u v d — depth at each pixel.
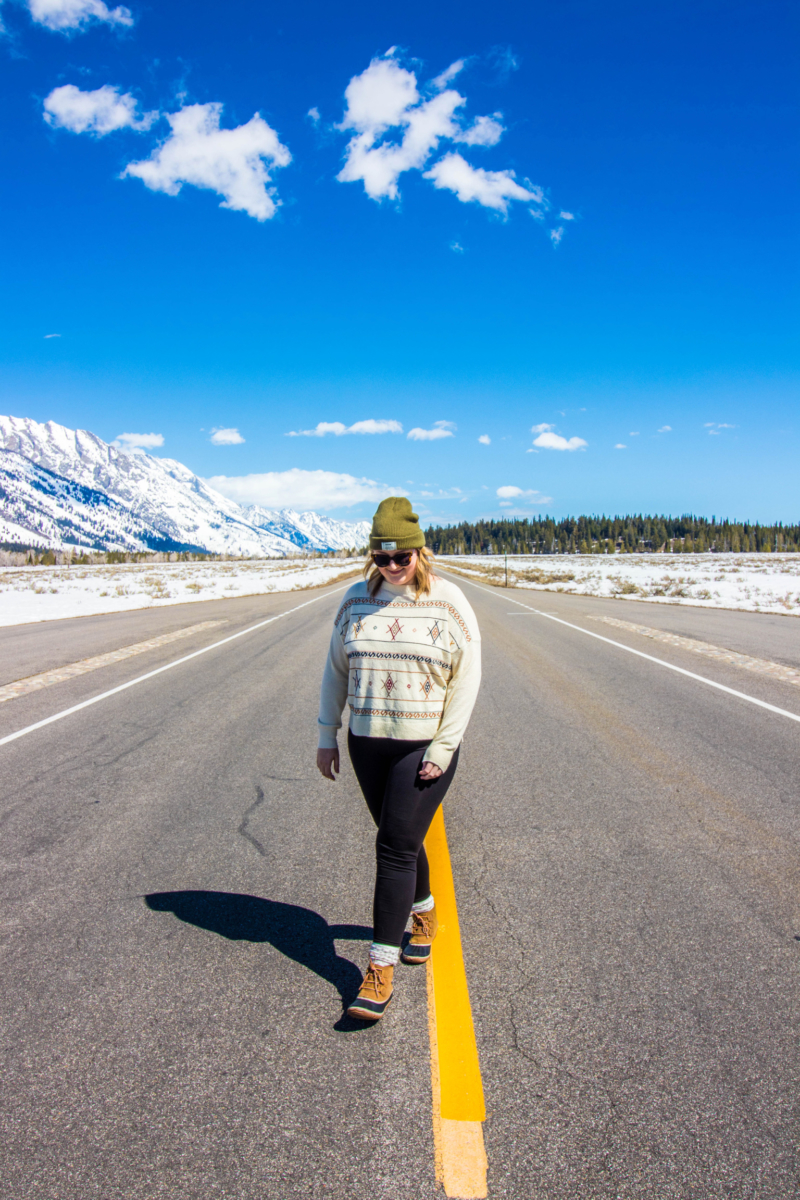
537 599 22.58
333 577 44.91
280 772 5.17
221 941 2.84
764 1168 1.73
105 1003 2.45
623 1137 1.83
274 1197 1.66
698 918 2.97
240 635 13.31
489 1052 2.17
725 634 12.64
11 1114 1.95
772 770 5.07
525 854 3.65
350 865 3.55
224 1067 2.12
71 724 6.70
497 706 7.23
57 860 3.67
